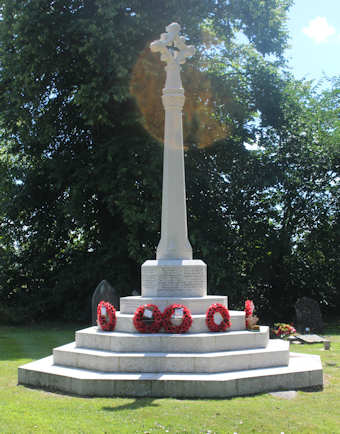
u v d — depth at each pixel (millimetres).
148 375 9000
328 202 25625
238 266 23422
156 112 20578
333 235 25141
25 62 19562
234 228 24734
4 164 23859
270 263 25031
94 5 20875
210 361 9258
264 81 24484
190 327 10398
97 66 18922
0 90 21125
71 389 8906
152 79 19844
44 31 19031
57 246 24422
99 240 23469
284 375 9164
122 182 19703
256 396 8570
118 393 8602
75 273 22141
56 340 16578
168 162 12289
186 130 21625
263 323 23297
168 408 7645
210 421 7004
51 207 23844
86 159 21562
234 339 10141
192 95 21984
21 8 19578
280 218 25422
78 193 20359
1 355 13438
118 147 20062
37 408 7672
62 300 22641
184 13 20641
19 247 24734
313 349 14438
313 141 26078
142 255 19734
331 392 8977
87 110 19312
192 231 20422
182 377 8773
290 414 7430
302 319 19484
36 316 22891
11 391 9086
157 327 10289
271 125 25703
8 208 22906
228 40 24578
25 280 24328
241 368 9547
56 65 19922
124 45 19344
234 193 24594
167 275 11680
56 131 22125
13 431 6461
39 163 23328
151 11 20672
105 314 10914
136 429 6605
